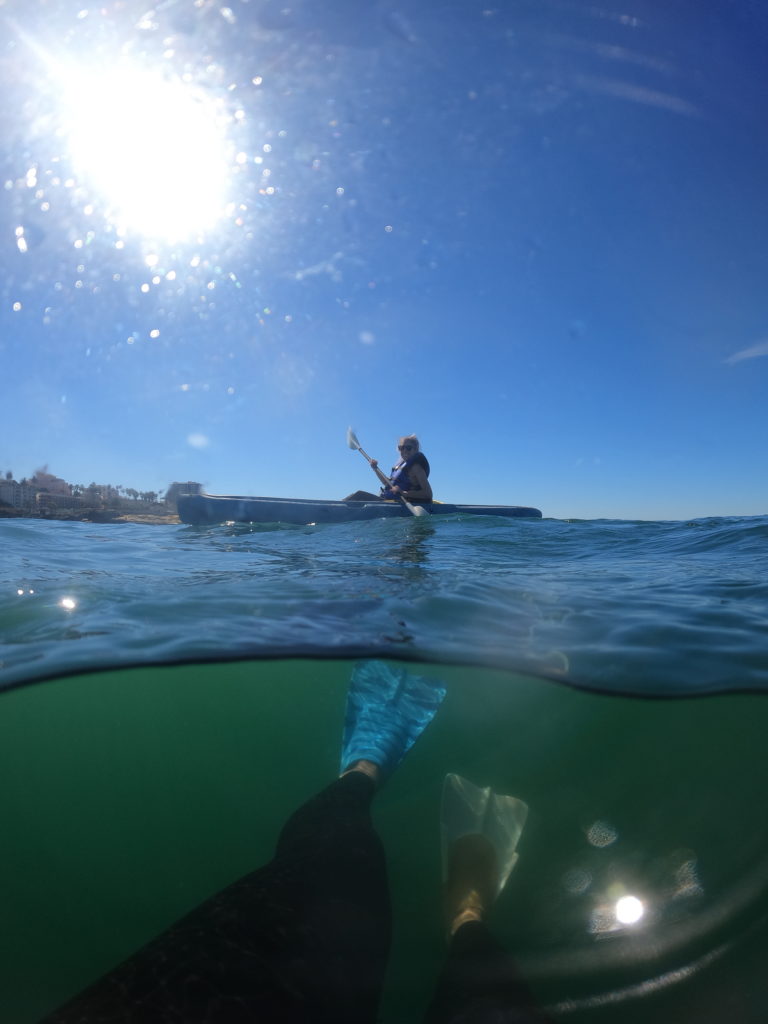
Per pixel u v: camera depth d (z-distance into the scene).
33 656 1.61
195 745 1.70
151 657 1.62
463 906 1.06
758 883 1.00
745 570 2.80
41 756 1.60
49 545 3.44
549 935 0.97
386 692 1.89
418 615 2.04
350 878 1.11
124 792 1.47
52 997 0.90
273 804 1.46
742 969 0.86
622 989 0.85
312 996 0.82
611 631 1.89
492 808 1.35
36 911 1.09
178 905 1.11
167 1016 0.76
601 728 1.52
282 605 2.12
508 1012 0.82
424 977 0.93
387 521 5.23
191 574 2.62
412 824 1.37
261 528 4.91
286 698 1.85
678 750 1.48
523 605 2.17
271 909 0.98
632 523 5.07
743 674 1.58
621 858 1.13
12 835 1.30
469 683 1.67
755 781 1.33
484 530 4.54
